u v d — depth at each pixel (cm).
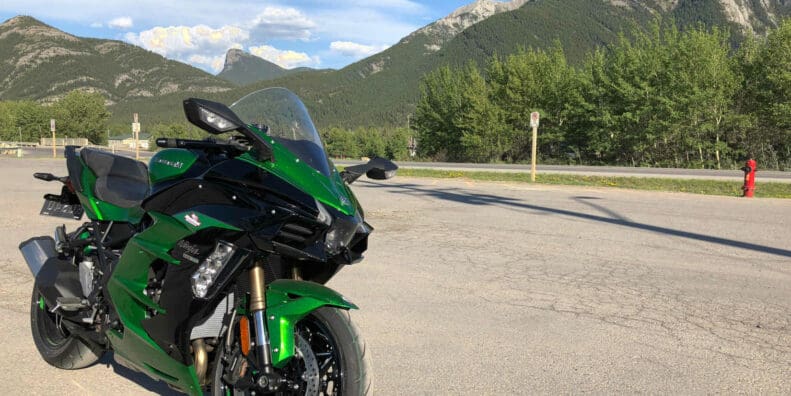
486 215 1227
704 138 4016
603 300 616
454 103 5616
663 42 4200
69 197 460
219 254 290
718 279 710
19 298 592
